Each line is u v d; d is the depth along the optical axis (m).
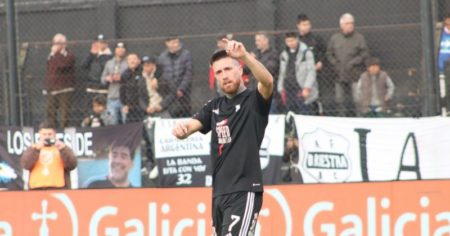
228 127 13.02
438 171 19.06
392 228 17.91
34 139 21.00
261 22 24.80
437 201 17.72
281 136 19.77
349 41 21.47
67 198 19.41
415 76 22.14
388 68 22.53
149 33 25.81
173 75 22.17
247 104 13.00
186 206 18.81
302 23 21.70
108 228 19.19
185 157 20.23
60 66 22.78
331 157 19.59
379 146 19.36
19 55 22.59
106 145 20.70
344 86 21.45
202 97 22.75
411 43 22.45
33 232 19.55
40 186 20.33
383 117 20.22
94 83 22.70
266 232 18.44
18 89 21.58
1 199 19.73
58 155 20.41
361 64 21.41
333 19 24.25
